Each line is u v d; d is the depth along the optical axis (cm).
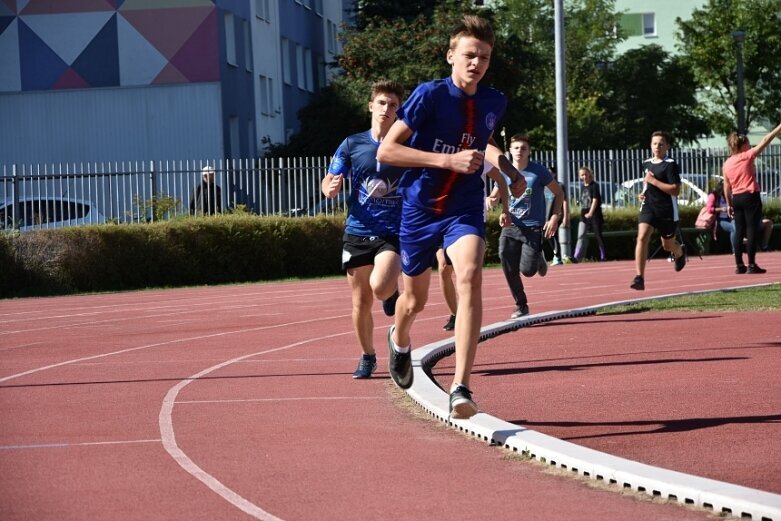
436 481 808
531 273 1814
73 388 1309
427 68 6372
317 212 3994
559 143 3981
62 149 5688
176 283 3612
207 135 5656
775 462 832
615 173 4412
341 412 1099
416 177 984
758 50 8656
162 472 856
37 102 5688
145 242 3553
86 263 3441
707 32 8750
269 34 6581
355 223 1268
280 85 6781
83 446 960
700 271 3112
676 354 1420
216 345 1722
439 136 964
